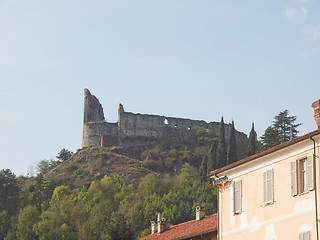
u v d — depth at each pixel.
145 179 199.00
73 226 171.62
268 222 47.00
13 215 195.25
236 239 50.59
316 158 43.12
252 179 49.78
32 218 173.38
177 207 167.88
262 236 47.47
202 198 177.25
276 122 193.75
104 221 165.25
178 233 63.69
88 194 194.12
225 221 52.50
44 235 163.25
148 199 178.62
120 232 83.56
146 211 167.25
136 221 164.00
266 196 47.62
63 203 186.12
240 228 50.34
